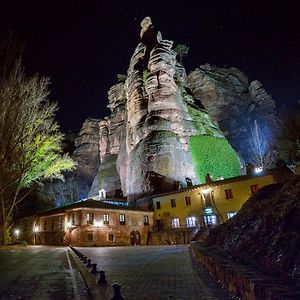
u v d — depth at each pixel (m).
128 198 59.53
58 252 24.19
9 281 9.64
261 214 9.02
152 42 80.12
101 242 40.53
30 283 9.16
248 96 87.25
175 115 64.56
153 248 26.73
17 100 32.53
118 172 79.62
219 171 60.59
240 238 9.13
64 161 41.88
